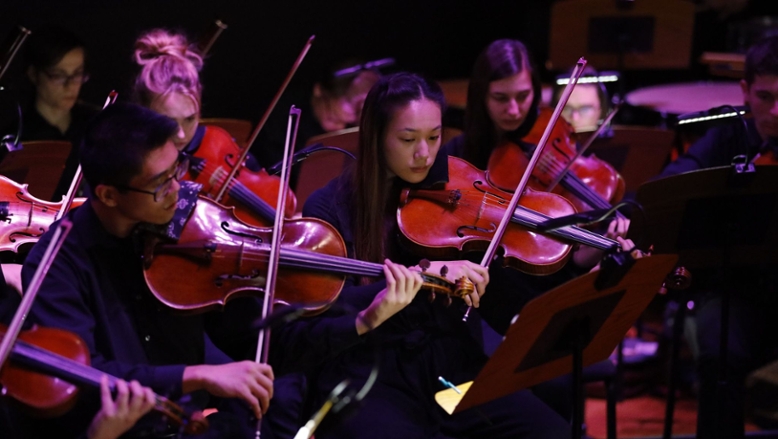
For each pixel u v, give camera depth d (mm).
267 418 5211
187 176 7184
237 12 11562
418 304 5527
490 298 6020
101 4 10516
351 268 5055
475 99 7336
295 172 9414
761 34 12328
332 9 12359
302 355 5164
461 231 5641
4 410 4570
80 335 4434
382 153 5594
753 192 6207
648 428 8289
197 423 4090
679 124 6703
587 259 6477
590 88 9555
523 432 5457
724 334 6469
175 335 4840
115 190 4461
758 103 7211
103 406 3961
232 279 4883
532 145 7320
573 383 4934
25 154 6402
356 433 5164
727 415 6836
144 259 4664
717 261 6586
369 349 5477
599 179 7562
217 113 11680
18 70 9617
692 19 10953
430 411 5430
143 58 7457
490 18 13664
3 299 4969
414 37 13188
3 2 9984
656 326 10664
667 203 6184
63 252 4582
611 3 10859
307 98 10180
